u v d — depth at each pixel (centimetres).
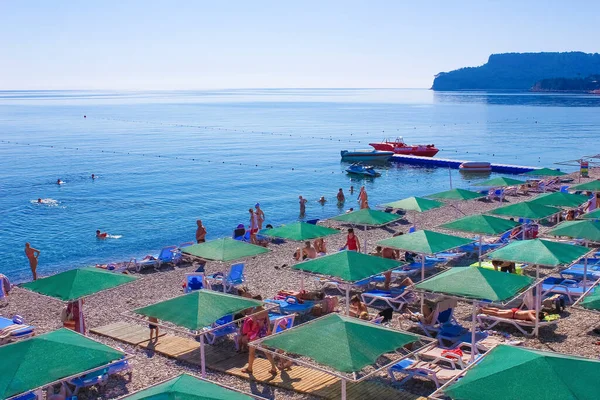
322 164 6212
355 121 13712
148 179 5106
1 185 4684
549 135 9462
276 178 5234
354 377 955
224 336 1466
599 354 1298
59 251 2794
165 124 12562
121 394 1177
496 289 1212
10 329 1434
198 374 1255
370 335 994
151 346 1408
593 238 1722
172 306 1202
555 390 724
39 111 18438
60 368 912
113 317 1644
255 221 2848
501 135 9644
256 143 8531
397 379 1209
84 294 1322
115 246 2883
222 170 5728
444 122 13025
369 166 5975
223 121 13712
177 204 3984
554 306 1545
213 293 1259
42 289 1357
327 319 1038
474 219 1902
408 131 10725
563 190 3375
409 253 2061
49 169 5672
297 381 1202
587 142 8325
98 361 946
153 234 3131
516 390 734
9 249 2825
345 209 3847
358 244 2175
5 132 10256
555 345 1359
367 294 1705
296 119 14600
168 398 725
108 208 3812
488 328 1477
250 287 1919
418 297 1680
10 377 876
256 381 1214
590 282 1761
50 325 1617
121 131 10631
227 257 1712
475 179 5162
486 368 800
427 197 2662
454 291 1225
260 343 1007
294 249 2480
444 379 1130
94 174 5359
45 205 3894
